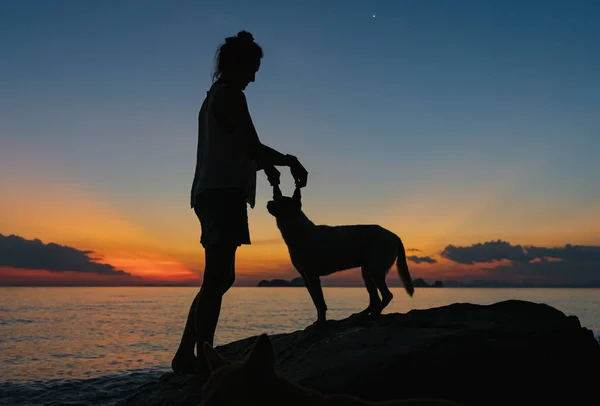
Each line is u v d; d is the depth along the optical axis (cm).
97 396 768
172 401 345
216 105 348
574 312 4134
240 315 3938
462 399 322
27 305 5644
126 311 4619
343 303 6581
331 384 312
